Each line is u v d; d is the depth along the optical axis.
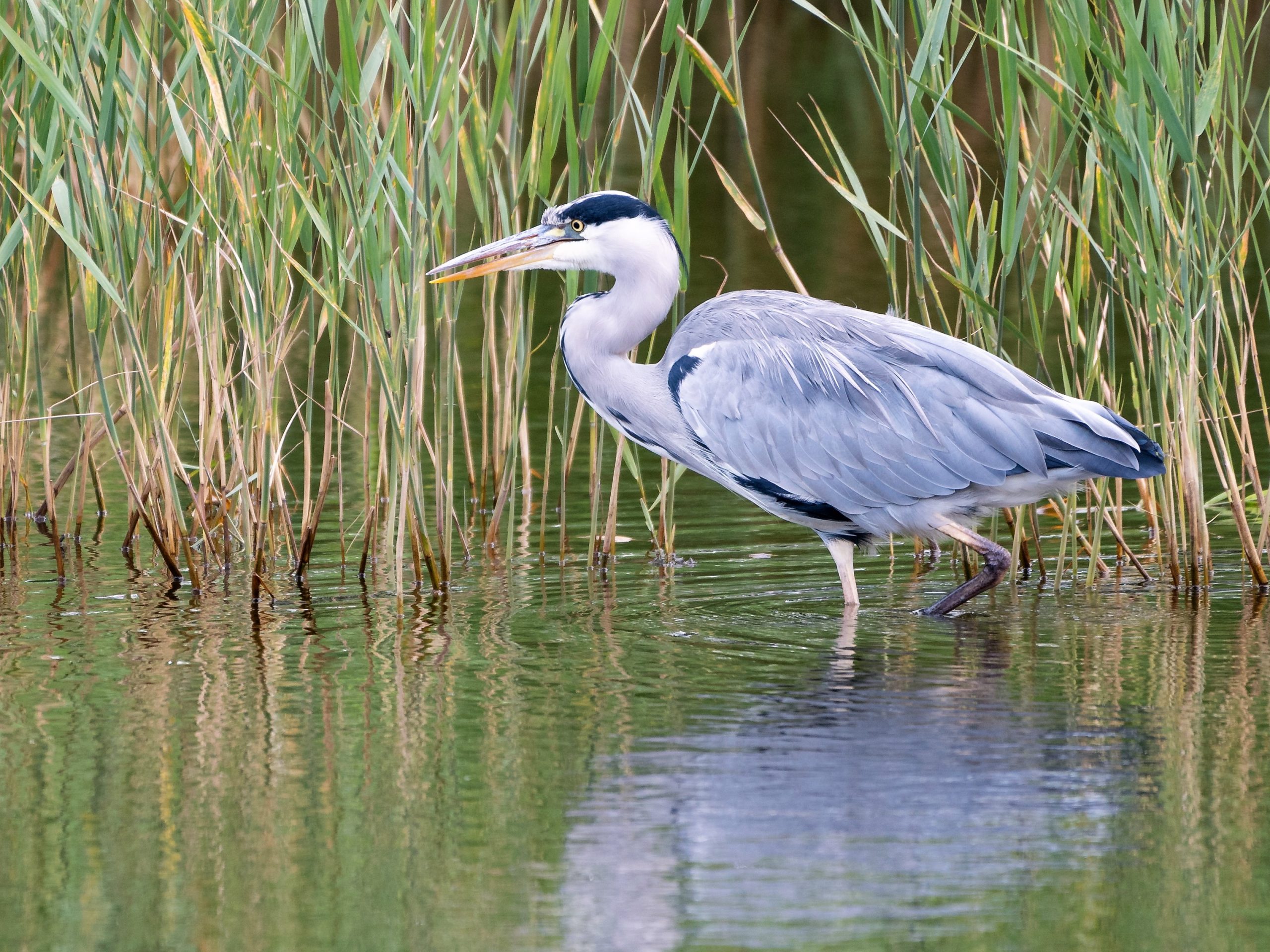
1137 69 11.06
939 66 11.83
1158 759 8.32
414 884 6.93
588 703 9.36
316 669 10.11
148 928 6.54
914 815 7.63
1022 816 7.61
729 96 11.97
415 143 12.57
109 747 8.65
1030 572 12.98
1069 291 13.30
